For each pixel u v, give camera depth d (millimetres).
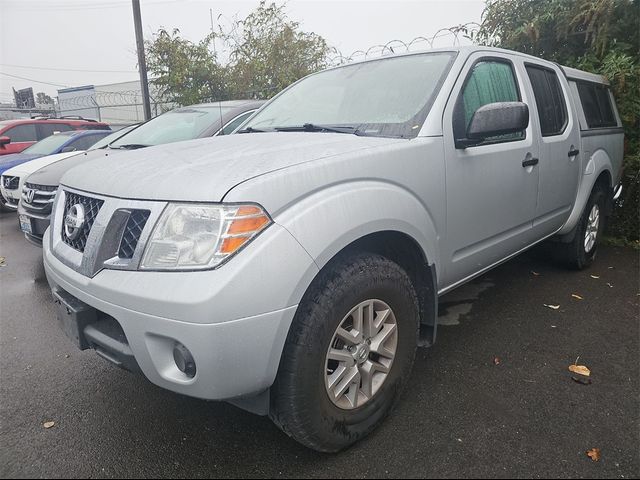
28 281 4664
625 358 2863
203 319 1605
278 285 1697
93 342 1979
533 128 3248
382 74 2969
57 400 2555
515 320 3416
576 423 2256
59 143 8312
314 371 1856
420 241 2303
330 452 2053
